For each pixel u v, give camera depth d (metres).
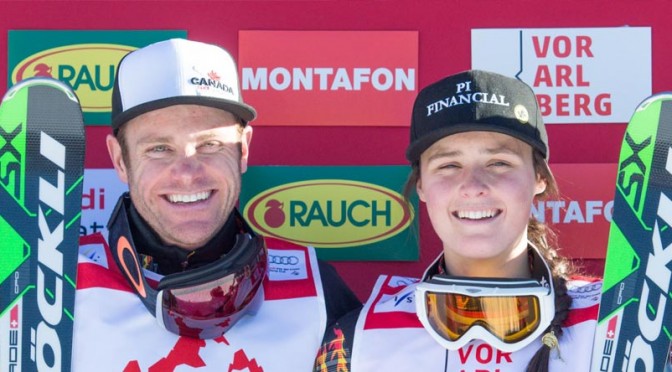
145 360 4.39
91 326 4.46
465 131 4.10
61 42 5.61
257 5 5.69
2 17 5.61
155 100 4.34
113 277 4.59
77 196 4.59
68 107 4.66
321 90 5.68
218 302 4.38
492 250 4.11
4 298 4.50
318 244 5.63
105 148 5.62
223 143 4.49
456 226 4.15
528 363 4.08
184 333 4.43
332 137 5.69
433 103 4.22
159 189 4.41
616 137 5.70
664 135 4.45
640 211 4.40
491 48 5.70
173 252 4.56
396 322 4.30
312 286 4.71
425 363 4.17
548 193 4.41
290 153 5.68
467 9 5.71
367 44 5.69
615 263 4.30
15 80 5.59
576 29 5.71
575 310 4.20
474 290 4.05
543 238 4.54
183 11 5.66
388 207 5.64
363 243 5.63
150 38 5.64
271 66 5.67
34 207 4.59
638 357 4.18
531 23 5.71
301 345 4.54
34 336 4.45
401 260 5.62
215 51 4.59
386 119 5.67
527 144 4.20
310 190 5.65
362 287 5.63
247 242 4.52
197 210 4.44
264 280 4.66
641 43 5.71
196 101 4.37
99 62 5.62
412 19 5.71
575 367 4.05
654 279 4.32
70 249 4.54
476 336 4.10
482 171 4.12
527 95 4.25
